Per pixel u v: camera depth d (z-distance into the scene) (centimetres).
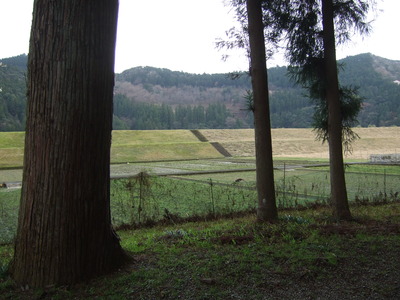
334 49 841
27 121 379
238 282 380
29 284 370
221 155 5838
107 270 402
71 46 367
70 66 367
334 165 841
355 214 908
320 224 698
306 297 351
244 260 436
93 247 390
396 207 1027
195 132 7925
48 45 365
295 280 386
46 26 366
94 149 387
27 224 377
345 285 378
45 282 367
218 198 1421
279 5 851
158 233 727
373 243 509
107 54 394
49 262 369
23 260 377
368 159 4425
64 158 369
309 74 880
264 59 749
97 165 391
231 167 3744
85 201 383
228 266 418
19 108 10106
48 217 370
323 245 504
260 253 466
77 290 361
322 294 358
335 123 841
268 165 752
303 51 870
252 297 349
